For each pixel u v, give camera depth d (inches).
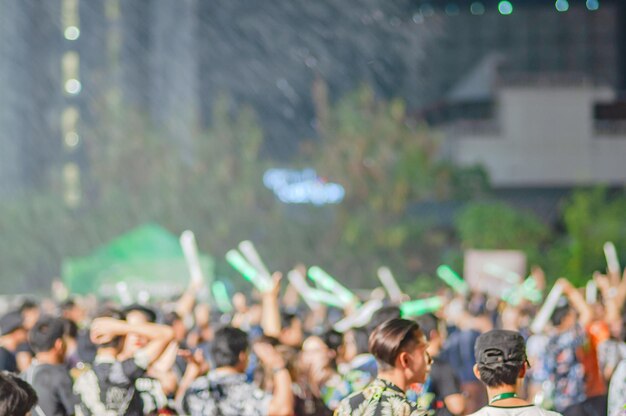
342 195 3371.1
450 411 535.8
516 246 2834.6
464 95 4478.3
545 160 3929.6
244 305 859.4
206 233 3336.6
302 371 564.7
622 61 6574.8
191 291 608.7
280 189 3410.4
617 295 760.3
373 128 3474.4
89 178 3870.6
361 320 667.4
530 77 3954.2
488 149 3932.1
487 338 375.6
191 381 517.3
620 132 3932.1
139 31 5093.5
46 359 483.2
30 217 3425.2
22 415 341.4
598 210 2726.4
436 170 3459.6
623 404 535.5
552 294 686.5
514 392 373.1
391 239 3203.7
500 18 6112.2
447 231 3267.7
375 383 380.2
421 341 382.6
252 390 478.0
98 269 1726.1
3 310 1472.7
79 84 4906.5
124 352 460.4
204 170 3447.3
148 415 448.1
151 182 3469.5
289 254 3280.0
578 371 673.6
